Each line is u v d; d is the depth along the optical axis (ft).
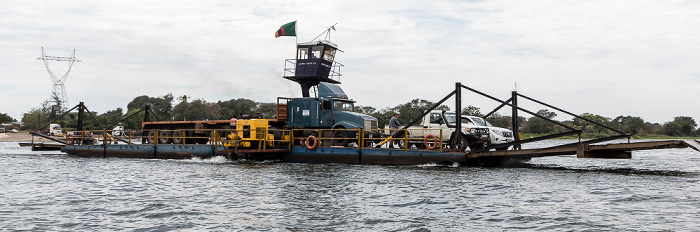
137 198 42.65
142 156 89.56
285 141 79.77
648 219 33.40
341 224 32.40
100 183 52.95
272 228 31.27
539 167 72.13
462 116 77.10
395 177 56.59
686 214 35.04
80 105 110.83
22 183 53.47
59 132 275.59
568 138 305.12
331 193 44.96
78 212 36.55
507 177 56.95
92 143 105.91
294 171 63.62
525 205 38.81
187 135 93.76
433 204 39.37
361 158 72.28
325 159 75.15
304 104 83.82
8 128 452.35
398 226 31.78
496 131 74.33
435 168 66.49
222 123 89.40
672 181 53.98
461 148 68.95
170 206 38.65
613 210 36.65
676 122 452.76
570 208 37.47
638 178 56.90
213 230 30.73
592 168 71.82
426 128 76.64
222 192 45.73
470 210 36.86
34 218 34.45
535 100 71.46
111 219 34.06
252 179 55.36
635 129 416.05
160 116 392.68
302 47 95.61
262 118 86.89
